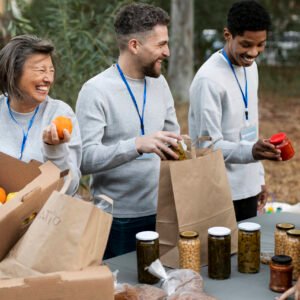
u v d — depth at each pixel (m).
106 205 2.72
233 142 2.86
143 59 2.57
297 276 2.09
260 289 2.03
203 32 13.59
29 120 2.34
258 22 2.73
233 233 2.32
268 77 12.61
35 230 1.72
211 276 2.12
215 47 13.45
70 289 1.63
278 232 2.20
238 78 2.93
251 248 2.15
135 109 2.65
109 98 2.60
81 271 1.67
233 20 2.79
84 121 2.59
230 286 2.06
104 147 2.49
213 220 2.25
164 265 2.20
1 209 1.76
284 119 9.93
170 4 12.48
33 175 2.05
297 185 6.79
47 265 1.69
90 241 1.71
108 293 1.66
